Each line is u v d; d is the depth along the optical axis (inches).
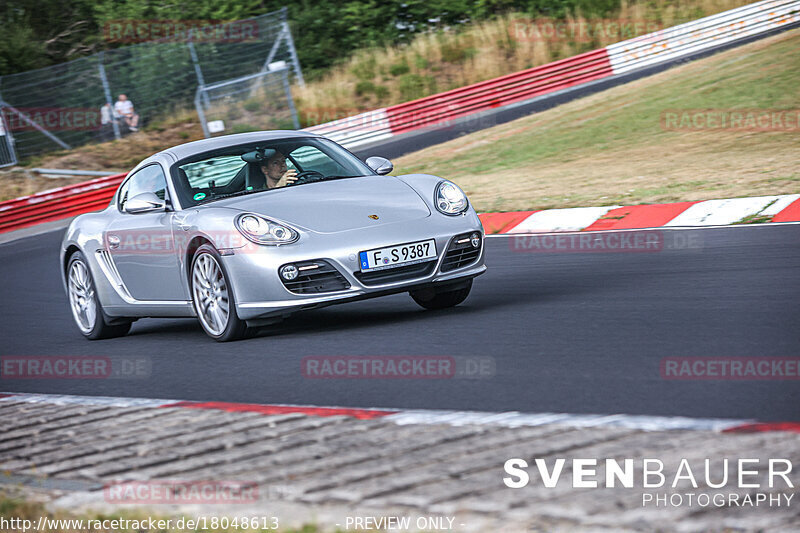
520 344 438.0
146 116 2054.6
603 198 965.2
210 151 587.5
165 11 2583.7
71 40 2532.0
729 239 711.1
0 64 2349.9
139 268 582.6
